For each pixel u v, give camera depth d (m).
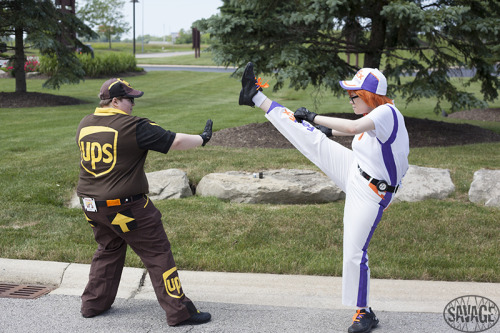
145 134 3.63
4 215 6.35
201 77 32.72
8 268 4.74
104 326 3.86
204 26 12.20
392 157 3.57
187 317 3.83
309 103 21.03
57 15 19.95
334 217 6.35
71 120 15.17
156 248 3.81
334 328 3.83
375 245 5.47
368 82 3.60
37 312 4.08
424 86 12.05
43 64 31.58
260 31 12.20
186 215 6.39
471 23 10.95
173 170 7.65
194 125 13.91
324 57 12.15
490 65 12.85
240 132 12.34
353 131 3.44
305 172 7.77
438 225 6.06
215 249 5.34
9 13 19.47
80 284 4.62
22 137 11.97
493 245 5.48
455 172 8.10
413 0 11.63
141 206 3.72
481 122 16.52
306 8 11.46
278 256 5.12
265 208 6.76
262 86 3.84
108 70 32.94
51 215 6.41
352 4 11.29
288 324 3.89
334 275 4.73
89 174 3.69
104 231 3.87
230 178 7.39
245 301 4.30
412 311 4.11
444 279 4.66
